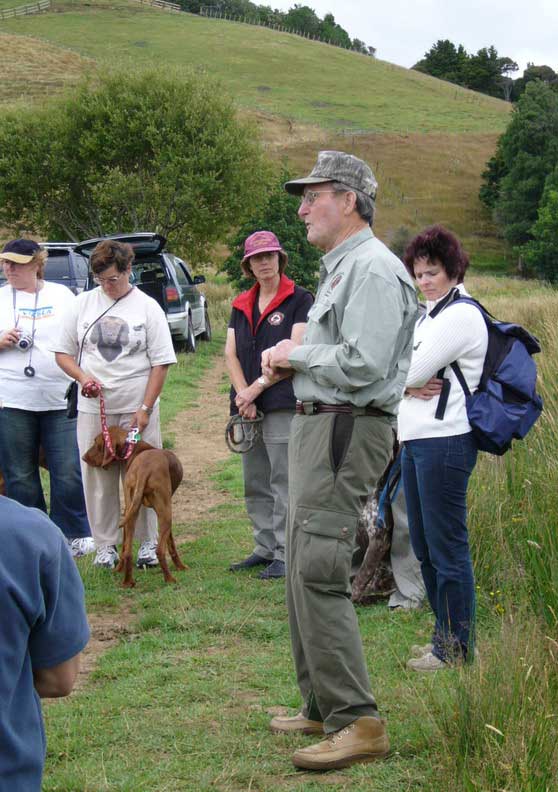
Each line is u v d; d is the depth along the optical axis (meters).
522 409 3.92
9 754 1.78
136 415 6.02
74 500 6.62
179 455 9.91
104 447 5.95
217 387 14.52
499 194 61.31
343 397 3.23
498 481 5.54
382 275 3.21
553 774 2.90
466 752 3.10
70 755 3.58
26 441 6.41
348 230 3.39
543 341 8.56
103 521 6.20
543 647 3.63
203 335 19.73
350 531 3.29
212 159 26.33
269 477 6.00
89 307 6.09
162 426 11.41
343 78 92.75
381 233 56.22
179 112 26.77
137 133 26.81
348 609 3.35
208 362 16.83
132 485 5.75
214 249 28.86
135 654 4.59
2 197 27.75
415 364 3.89
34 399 6.36
